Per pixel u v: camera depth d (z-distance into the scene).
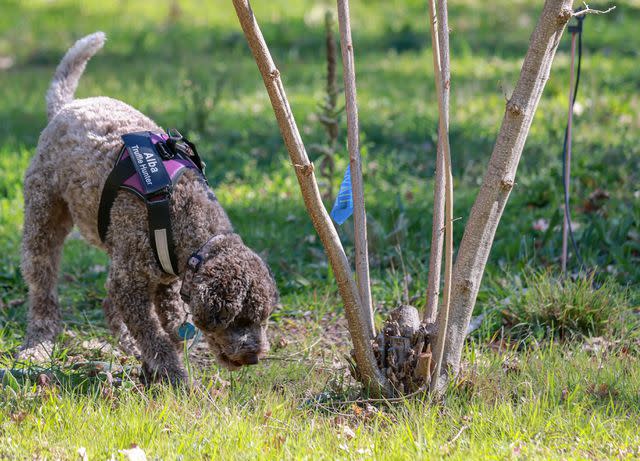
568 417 6.17
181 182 6.90
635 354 7.70
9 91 20.47
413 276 9.65
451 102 18.22
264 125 16.73
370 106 18.19
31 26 28.53
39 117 17.86
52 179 7.70
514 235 10.57
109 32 27.98
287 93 19.78
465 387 6.69
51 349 7.87
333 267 6.31
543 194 11.76
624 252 10.02
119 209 6.91
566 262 9.74
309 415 6.46
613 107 16.70
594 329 8.18
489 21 29.72
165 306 7.54
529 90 6.15
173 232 6.81
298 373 7.27
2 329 8.41
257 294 6.39
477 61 22.95
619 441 5.80
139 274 6.96
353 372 6.77
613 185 12.20
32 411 6.22
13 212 11.95
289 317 8.91
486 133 15.60
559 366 7.14
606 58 22.75
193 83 17.38
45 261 8.00
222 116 17.41
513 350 7.86
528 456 5.47
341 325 8.68
